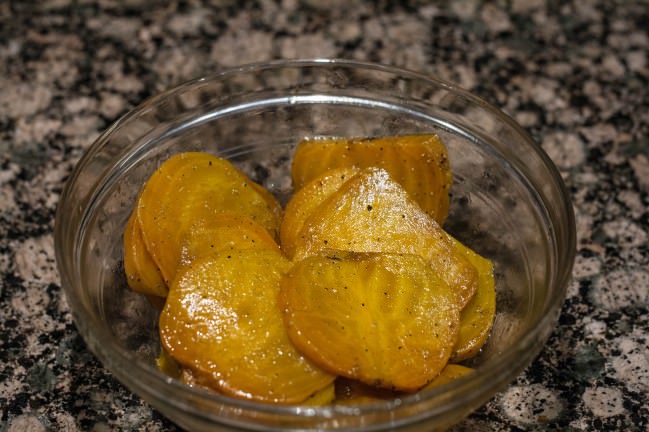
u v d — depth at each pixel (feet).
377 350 1.13
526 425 1.26
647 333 1.35
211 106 1.39
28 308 1.39
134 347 1.23
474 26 1.83
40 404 1.28
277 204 1.37
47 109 1.66
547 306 1.12
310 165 1.36
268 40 1.78
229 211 1.30
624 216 1.51
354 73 1.40
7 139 1.61
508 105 1.67
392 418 1.06
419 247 1.23
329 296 1.16
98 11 1.85
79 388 1.30
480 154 1.37
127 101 1.67
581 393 1.29
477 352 1.22
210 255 1.20
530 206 1.30
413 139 1.34
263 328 1.14
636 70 1.75
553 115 1.66
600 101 1.69
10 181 1.55
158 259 1.23
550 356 1.33
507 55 1.77
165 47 1.77
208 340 1.14
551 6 1.87
